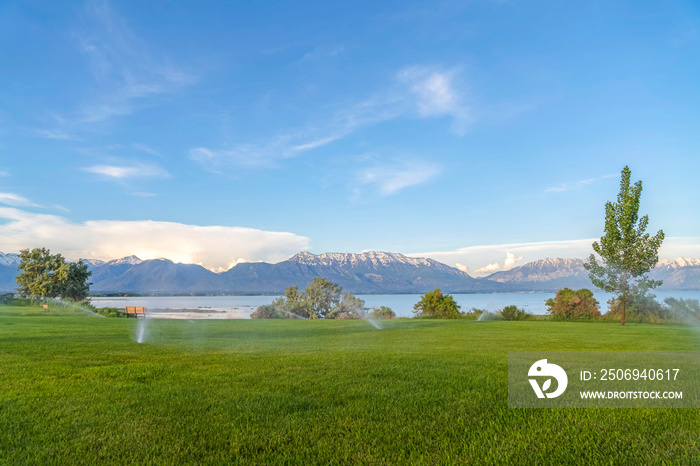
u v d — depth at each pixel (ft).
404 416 16.80
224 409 17.69
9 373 25.00
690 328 68.64
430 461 12.57
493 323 82.58
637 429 15.33
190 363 28.99
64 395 19.93
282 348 38.37
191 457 12.94
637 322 90.74
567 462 12.45
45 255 151.43
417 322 85.87
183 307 289.12
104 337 46.37
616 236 81.00
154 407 17.97
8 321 70.69
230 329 62.23
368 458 12.76
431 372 25.84
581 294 101.14
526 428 15.49
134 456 13.01
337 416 16.79
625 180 81.20
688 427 15.58
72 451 13.44
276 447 13.69
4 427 15.49
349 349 37.76
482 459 12.68
